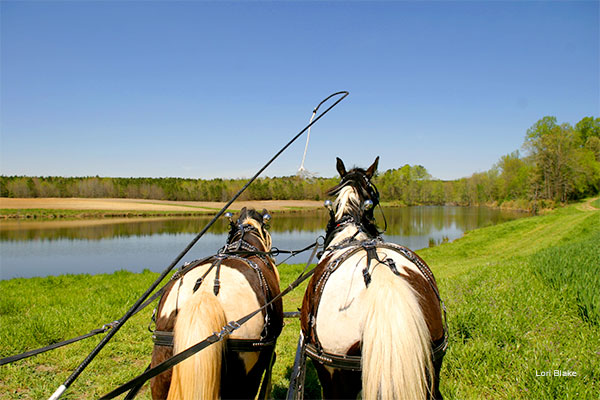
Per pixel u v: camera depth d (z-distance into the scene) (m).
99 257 25.50
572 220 30.78
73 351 6.09
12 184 97.75
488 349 4.63
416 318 2.13
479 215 63.44
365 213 3.67
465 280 8.71
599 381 3.81
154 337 2.87
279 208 74.31
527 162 76.62
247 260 3.36
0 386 5.01
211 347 2.51
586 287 6.06
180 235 38.50
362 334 2.28
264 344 3.01
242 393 2.90
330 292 2.52
